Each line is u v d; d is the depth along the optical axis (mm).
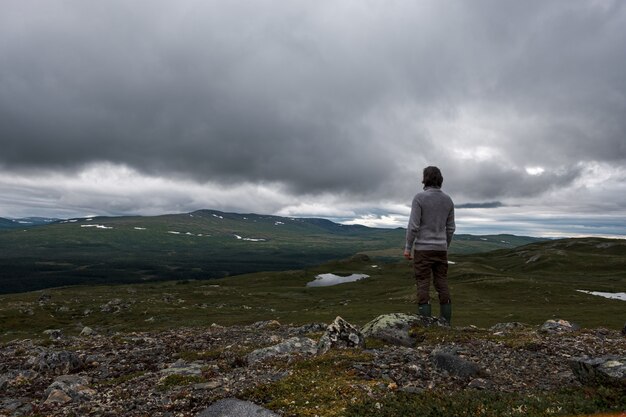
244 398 9133
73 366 16328
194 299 129500
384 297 110250
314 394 8984
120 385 11672
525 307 81688
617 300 91125
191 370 12625
